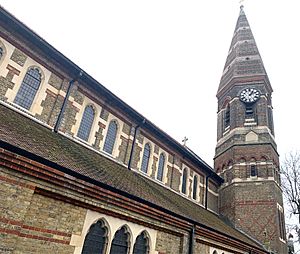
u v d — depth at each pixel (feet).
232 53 123.24
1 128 30.55
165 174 68.49
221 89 115.03
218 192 92.68
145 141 65.57
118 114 60.13
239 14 141.69
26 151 27.17
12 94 43.45
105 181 35.12
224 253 53.78
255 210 81.46
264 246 74.64
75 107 51.90
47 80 48.98
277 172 92.17
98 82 55.11
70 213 30.53
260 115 97.66
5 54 43.93
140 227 37.93
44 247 27.55
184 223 44.24
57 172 29.19
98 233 33.40
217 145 104.83
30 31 46.01
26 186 26.63
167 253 40.96
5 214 24.40
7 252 23.70
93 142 53.26
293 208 100.53
